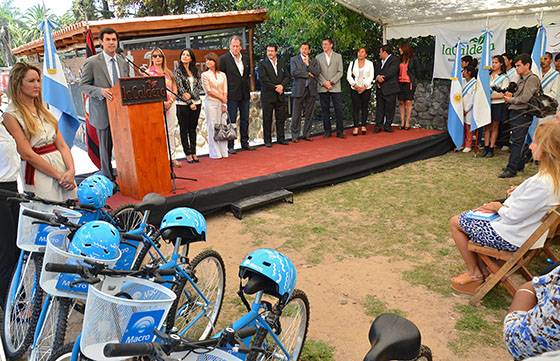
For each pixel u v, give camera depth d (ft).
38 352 8.62
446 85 30.83
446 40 30.37
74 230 8.35
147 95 16.31
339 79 28.48
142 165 16.61
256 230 16.81
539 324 5.49
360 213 18.31
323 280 12.98
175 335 5.01
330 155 23.68
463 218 11.55
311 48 36.70
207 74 22.91
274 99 26.35
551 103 21.07
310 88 27.78
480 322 10.77
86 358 6.05
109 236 7.23
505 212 10.59
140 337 5.79
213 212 18.26
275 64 26.18
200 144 29.45
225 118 23.58
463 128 27.66
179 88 21.91
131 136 16.22
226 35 36.47
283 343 9.31
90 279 6.26
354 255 14.56
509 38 31.30
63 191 11.36
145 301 5.73
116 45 18.19
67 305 7.88
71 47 39.60
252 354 6.90
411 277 13.02
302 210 18.85
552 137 9.75
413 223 17.12
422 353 7.45
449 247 14.98
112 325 5.62
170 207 16.70
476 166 24.81
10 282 10.00
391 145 25.68
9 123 10.33
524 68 21.29
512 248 10.71
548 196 9.97
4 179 9.91
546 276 5.56
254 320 7.11
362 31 34.45
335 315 11.23
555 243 13.23
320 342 10.19
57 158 11.14
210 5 63.98
